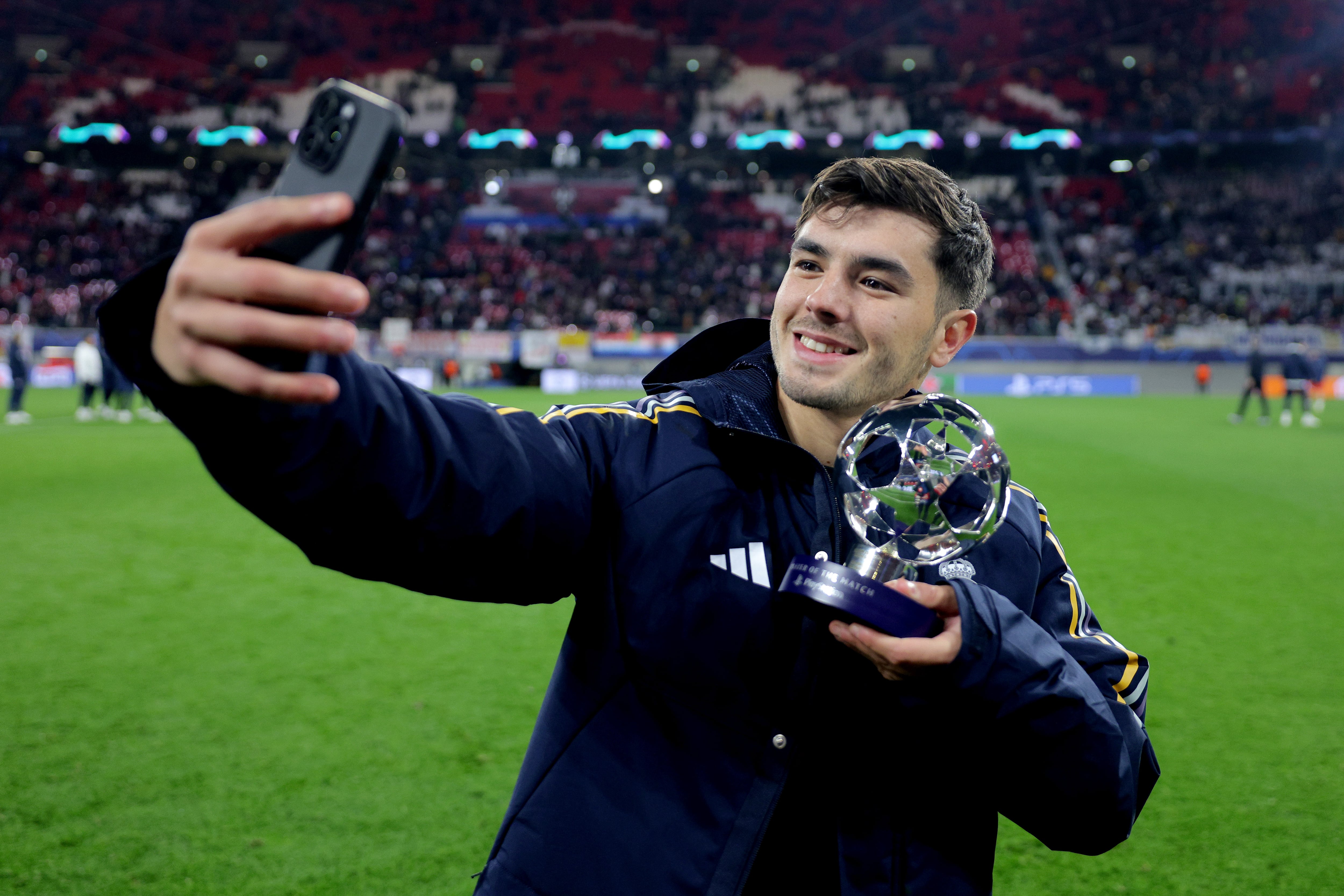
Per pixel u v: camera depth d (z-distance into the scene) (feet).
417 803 11.05
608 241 122.31
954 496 3.91
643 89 132.98
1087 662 4.16
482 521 3.33
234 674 15.21
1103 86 131.23
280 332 2.19
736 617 3.78
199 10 131.95
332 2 134.21
